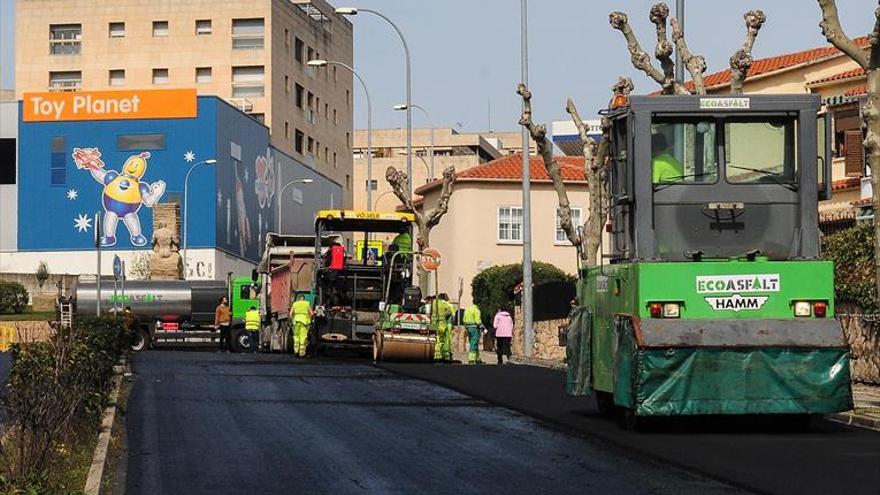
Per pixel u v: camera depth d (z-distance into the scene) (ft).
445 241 311.47
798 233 83.15
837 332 79.56
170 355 194.70
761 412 78.43
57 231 433.48
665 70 155.22
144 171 429.38
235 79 504.84
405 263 190.70
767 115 83.30
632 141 82.79
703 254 82.64
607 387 86.94
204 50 506.89
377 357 179.52
